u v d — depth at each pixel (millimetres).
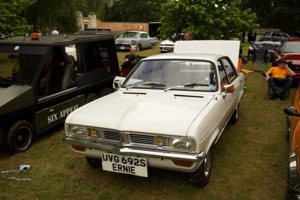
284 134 5152
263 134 5164
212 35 8742
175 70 4023
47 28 22531
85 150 3344
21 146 4484
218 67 4055
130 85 4094
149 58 4375
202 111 3135
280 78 7445
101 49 6406
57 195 3293
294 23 33750
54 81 5164
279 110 6656
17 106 4234
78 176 3734
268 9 35156
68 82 5375
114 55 6902
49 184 3543
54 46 4965
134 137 2967
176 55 4309
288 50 9648
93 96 6105
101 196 3250
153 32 38281
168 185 3471
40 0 20219
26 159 4234
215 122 3309
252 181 3549
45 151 4504
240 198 3188
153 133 2832
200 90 3721
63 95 5137
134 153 2916
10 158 4258
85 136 3225
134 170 3033
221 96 3709
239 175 3697
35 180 3637
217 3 8922
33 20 21125
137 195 3273
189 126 2785
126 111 3229
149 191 3354
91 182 3578
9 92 4340
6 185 3514
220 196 3227
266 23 35375
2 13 11023
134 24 48844
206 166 3322
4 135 4230
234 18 8758
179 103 3387
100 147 3088
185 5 8570
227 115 4133
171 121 2893
